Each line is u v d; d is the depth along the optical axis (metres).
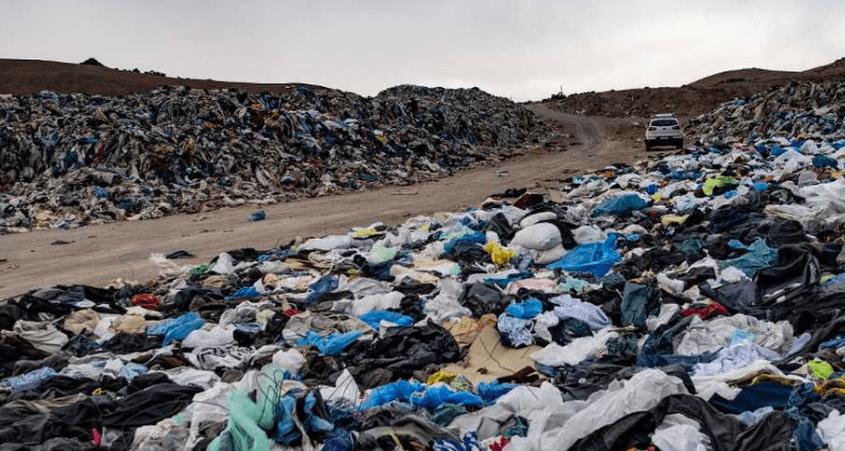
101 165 25.14
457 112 44.78
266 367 6.69
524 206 17.23
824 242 12.00
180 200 23.41
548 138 50.94
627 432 5.66
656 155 33.34
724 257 11.58
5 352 9.03
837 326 7.83
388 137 34.31
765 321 8.78
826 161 19.23
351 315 10.28
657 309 9.52
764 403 6.32
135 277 13.77
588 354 8.44
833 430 5.56
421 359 8.39
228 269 13.16
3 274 14.70
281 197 25.02
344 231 17.62
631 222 15.20
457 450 5.89
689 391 6.46
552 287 10.88
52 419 6.64
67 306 10.51
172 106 29.88
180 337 9.50
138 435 6.56
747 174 19.25
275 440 6.13
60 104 31.17
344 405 7.01
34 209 21.81
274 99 33.12
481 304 10.08
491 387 7.26
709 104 67.56
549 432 5.96
